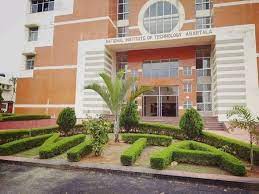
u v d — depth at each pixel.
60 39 26.59
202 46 24.05
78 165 8.27
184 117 12.14
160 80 24.59
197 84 23.86
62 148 10.02
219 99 20.23
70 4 26.91
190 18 24.97
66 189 6.42
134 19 26.73
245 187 6.58
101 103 23.61
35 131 13.41
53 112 25.36
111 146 11.16
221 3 21.67
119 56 26.94
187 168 8.05
